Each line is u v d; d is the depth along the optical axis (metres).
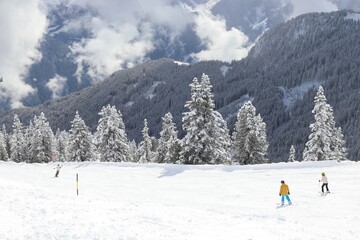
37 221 13.86
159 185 33.03
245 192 28.73
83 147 70.56
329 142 52.31
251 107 54.56
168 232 13.88
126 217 15.66
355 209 22.34
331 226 18.61
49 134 80.94
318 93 53.06
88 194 28.92
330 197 25.64
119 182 35.22
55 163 52.62
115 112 63.53
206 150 47.22
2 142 92.56
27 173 42.94
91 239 12.07
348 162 35.28
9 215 14.32
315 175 32.59
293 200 25.39
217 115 48.25
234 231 15.02
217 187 31.11
